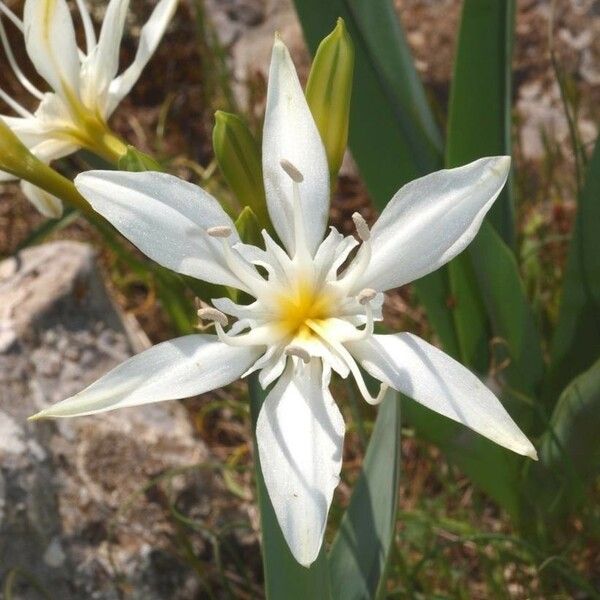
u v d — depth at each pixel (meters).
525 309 0.26
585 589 0.26
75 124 0.23
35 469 0.28
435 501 0.31
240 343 0.18
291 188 0.19
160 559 0.28
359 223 0.18
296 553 0.17
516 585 0.29
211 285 0.20
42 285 0.31
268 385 0.19
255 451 0.19
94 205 0.18
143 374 0.18
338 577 0.22
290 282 0.19
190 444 0.30
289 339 0.19
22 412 0.28
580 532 0.30
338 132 0.20
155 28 0.23
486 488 0.28
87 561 0.27
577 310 0.27
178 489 0.29
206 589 0.28
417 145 0.26
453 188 0.18
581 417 0.26
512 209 0.28
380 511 0.21
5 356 0.29
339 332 0.19
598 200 0.26
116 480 0.29
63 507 0.28
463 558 0.30
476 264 0.25
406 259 0.19
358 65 0.26
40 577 0.27
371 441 0.22
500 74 0.26
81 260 0.32
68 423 0.29
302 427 0.18
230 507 0.30
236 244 0.19
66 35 0.22
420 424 0.26
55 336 0.30
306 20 0.25
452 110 0.26
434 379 0.18
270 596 0.19
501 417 0.18
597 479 0.30
